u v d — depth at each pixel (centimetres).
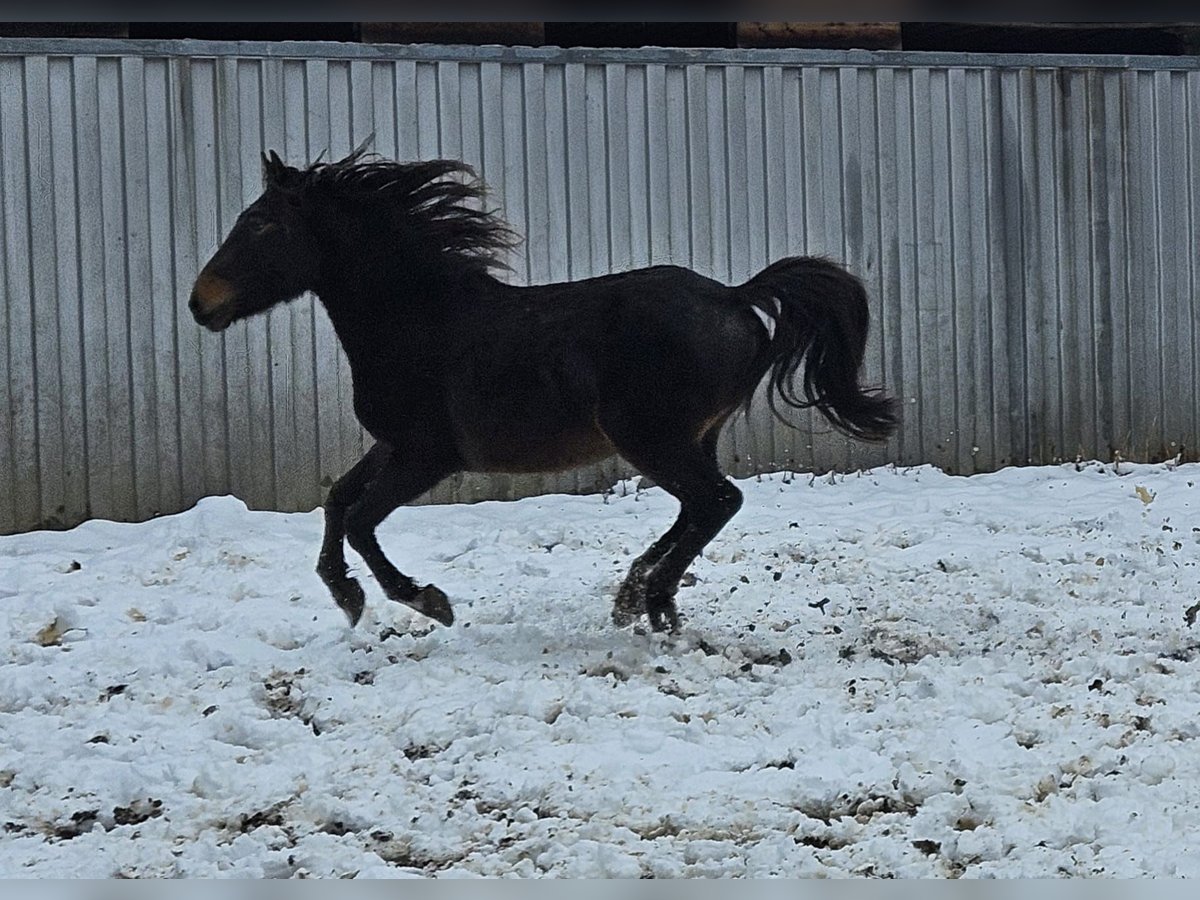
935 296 1054
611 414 623
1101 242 1084
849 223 1039
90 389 934
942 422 1055
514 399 629
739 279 1025
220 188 951
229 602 721
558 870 451
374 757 534
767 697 574
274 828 485
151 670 622
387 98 972
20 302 926
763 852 458
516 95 990
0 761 535
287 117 959
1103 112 1081
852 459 1037
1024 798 492
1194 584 738
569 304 632
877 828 476
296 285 664
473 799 502
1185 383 1102
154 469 944
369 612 698
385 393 646
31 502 929
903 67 1045
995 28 1134
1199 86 1100
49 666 627
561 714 554
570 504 939
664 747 529
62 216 931
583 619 676
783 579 754
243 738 557
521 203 992
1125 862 447
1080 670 602
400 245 652
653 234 1010
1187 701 566
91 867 461
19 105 923
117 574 777
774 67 1025
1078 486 976
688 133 1014
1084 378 1081
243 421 953
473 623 681
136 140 939
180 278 947
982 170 1060
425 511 927
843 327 628
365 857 462
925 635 654
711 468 629
